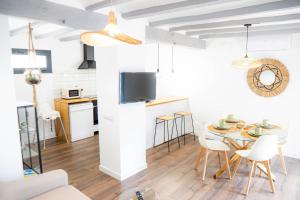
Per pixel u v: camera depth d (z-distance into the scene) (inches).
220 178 133.4
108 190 118.7
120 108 124.0
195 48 193.3
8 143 90.0
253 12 103.3
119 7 112.1
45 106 195.0
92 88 243.1
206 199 111.9
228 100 198.4
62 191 85.4
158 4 105.0
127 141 130.8
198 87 216.1
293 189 121.3
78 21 104.0
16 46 180.5
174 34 163.0
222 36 176.2
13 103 89.6
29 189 81.4
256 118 184.2
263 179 132.3
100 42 57.0
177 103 209.9
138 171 140.6
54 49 206.1
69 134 199.0
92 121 216.1
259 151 114.8
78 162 155.2
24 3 86.4
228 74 195.5
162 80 242.8
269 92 174.6
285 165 152.6
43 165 149.9
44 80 201.6
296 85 163.2
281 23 141.0
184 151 178.2
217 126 141.4
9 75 87.3
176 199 111.7
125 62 123.6
